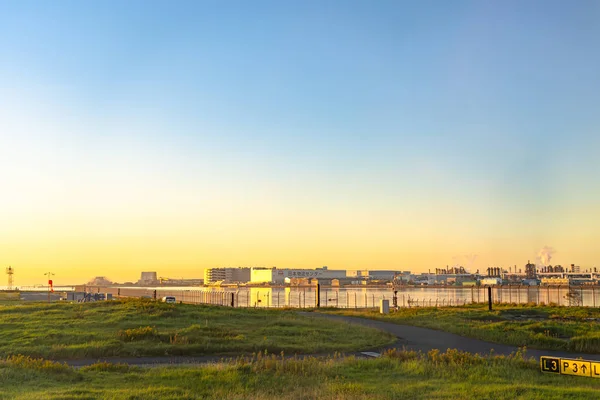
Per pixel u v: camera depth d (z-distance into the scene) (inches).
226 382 724.7
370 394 639.1
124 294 6107.3
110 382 729.6
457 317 1881.2
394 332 1493.6
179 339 1155.9
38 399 583.2
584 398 614.9
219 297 5600.4
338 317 1941.4
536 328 1437.0
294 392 657.0
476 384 717.9
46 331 1258.0
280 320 1605.6
